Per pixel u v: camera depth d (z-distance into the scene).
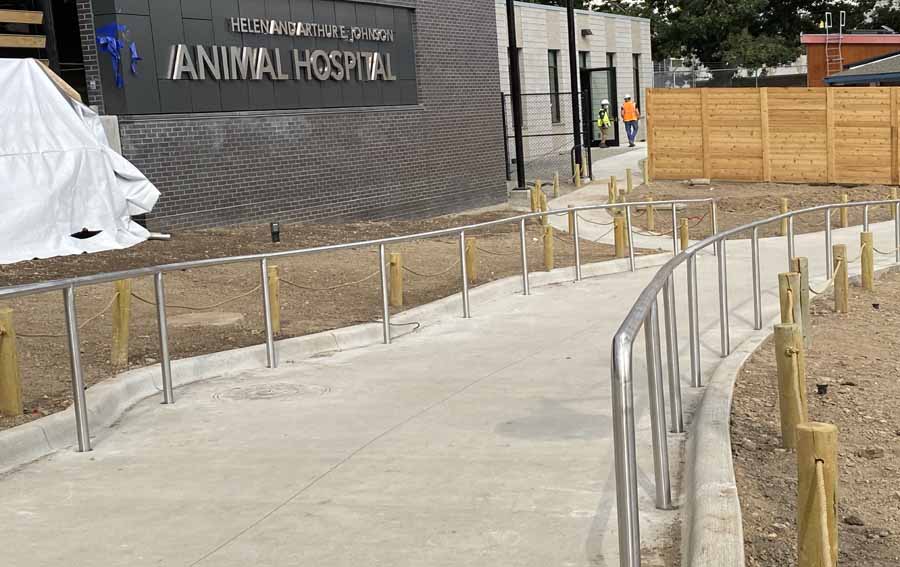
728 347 9.59
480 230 21.12
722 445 5.90
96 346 9.94
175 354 9.74
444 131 24.42
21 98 14.89
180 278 13.84
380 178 22.27
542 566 4.54
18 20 15.84
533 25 37.94
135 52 16.59
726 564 4.14
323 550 4.80
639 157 37.88
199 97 17.84
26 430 6.63
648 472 5.87
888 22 60.34
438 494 5.57
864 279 13.73
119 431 7.23
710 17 57.31
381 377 8.90
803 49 57.66
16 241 14.48
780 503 5.28
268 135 19.25
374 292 13.66
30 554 4.85
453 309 12.51
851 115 28.86
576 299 13.49
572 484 5.66
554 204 26.67
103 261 14.52
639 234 21.81
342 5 21.05
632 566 3.83
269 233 18.09
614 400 3.84
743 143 30.20
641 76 47.91
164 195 17.25
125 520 5.30
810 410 7.45
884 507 5.38
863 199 26.41
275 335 10.73
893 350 9.74
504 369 9.09
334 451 6.50
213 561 4.71
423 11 23.56
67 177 15.10
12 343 7.30
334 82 20.97
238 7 18.52
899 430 6.88
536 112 38.31
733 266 16.78
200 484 5.89
